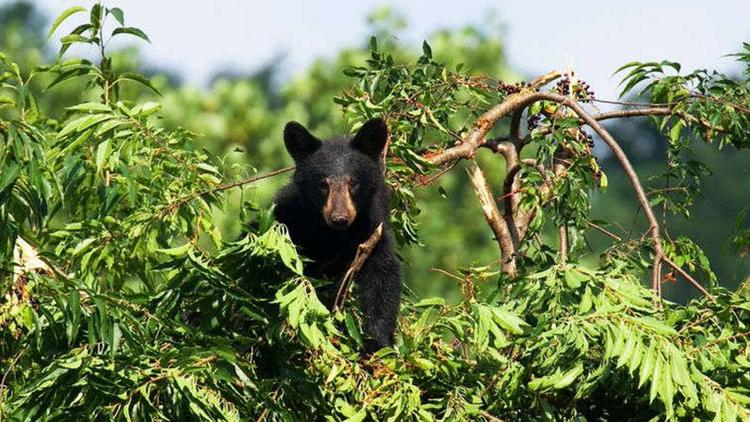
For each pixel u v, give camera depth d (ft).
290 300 29.55
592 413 33.73
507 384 31.68
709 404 29.17
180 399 28.84
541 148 38.52
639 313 30.83
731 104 40.57
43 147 31.35
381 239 39.52
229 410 29.17
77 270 37.22
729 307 31.42
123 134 35.29
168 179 37.04
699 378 29.50
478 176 41.42
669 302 32.27
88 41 35.65
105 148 33.73
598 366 31.60
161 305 31.32
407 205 42.27
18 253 31.73
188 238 36.76
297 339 31.45
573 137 39.50
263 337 31.81
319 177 40.32
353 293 38.96
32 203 31.99
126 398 28.50
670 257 39.88
